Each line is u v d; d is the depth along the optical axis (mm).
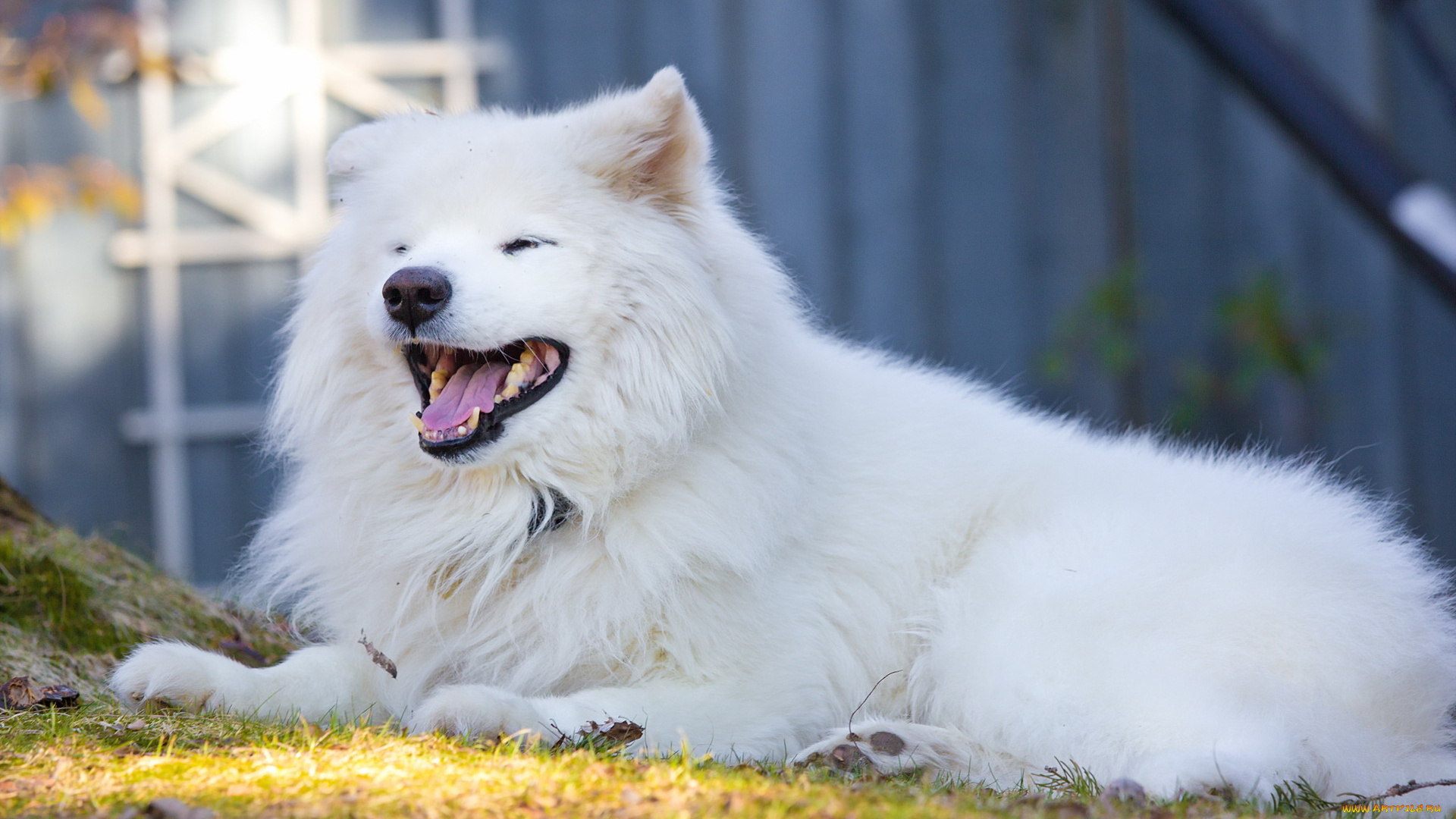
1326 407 8492
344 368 3393
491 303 3090
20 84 7258
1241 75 6285
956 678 3229
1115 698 2986
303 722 2760
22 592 3623
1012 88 8469
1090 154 8508
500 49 8141
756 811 2201
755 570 3143
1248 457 3961
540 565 3234
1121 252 8562
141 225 8008
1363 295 8508
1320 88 6160
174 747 2604
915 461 3541
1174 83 8547
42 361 7926
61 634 3605
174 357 8039
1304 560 3199
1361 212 6254
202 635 3926
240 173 8086
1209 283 8602
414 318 3068
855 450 3518
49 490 7930
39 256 7906
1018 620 3172
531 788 2307
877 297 8383
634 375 3182
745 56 8266
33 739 2650
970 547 3488
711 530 3088
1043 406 8469
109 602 3811
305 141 8102
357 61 8102
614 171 3297
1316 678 3027
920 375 3953
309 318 3465
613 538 3129
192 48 7988
